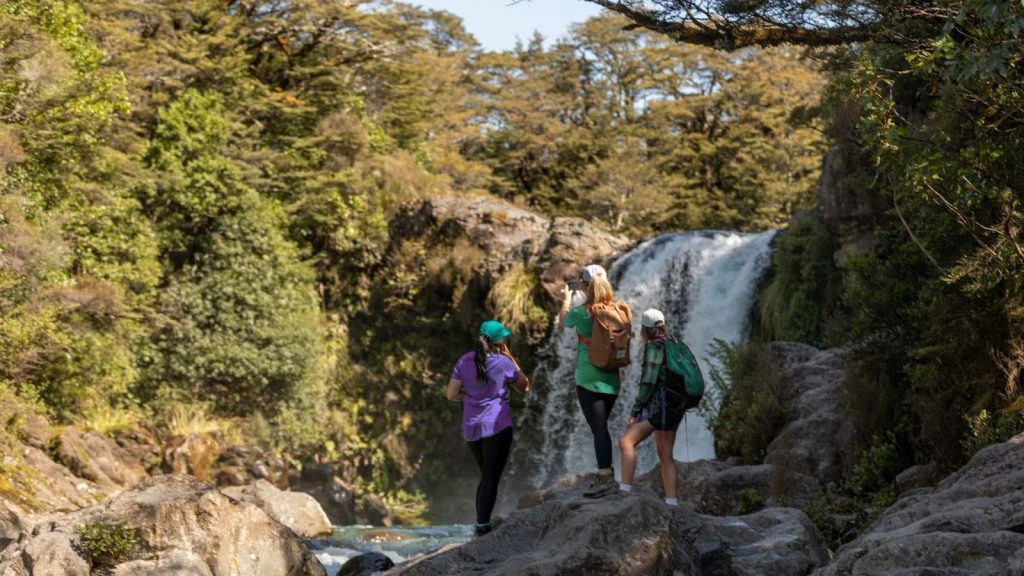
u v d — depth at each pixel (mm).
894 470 11867
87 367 20625
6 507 13758
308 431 26562
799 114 31656
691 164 51781
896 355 12906
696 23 10055
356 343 30219
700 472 12688
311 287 28938
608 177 45906
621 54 53781
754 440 14266
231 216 26984
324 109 33656
